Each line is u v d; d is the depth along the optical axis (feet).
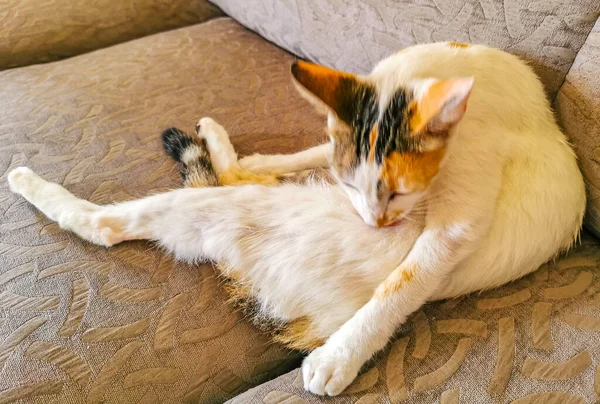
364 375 2.58
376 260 2.96
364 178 2.84
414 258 2.84
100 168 3.92
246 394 2.58
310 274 3.02
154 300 3.01
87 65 5.19
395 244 2.98
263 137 4.34
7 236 3.33
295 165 3.94
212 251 3.25
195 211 3.29
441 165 2.85
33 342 2.70
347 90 2.93
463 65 3.08
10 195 3.64
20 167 3.72
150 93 4.75
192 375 2.75
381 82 2.97
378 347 2.67
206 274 3.23
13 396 2.46
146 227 3.35
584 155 3.07
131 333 2.81
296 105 4.69
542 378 2.43
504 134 3.05
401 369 2.57
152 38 5.73
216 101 4.69
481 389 2.41
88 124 4.34
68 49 5.87
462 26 3.60
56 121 4.34
